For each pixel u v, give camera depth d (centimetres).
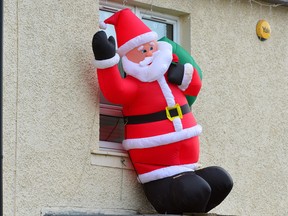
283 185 1145
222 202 1080
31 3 937
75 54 959
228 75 1110
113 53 927
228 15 1126
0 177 698
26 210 902
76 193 938
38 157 917
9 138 901
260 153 1126
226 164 1088
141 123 951
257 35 1153
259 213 1112
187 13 1088
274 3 1173
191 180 938
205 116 1077
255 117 1130
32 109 920
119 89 934
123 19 965
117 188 966
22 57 922
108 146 992
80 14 970
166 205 952
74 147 944
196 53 1084
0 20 709
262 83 1146
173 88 963
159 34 1083
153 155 950
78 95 955
